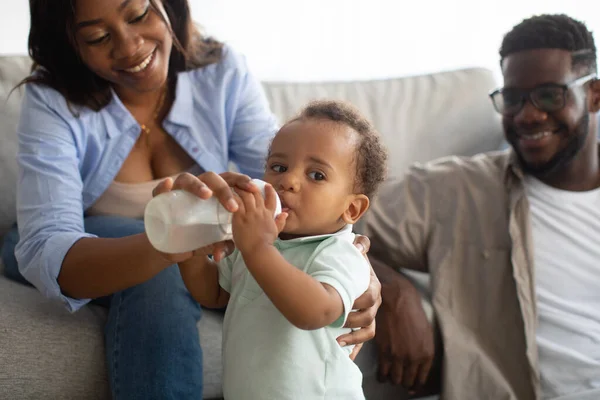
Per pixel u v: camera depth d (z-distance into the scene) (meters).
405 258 1.63
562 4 2.47
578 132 1.51
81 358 1.09
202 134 1.44
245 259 0.75
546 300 1.52
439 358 1.51
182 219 0.73
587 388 1.44
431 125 1.98
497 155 1.68
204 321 1.33
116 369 1.01
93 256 1.00
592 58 1.53
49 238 1.08
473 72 2.09
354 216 0.95
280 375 0.84
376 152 0.96
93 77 1.29
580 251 1.54
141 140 1.40
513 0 2.45
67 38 1.21
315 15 2.29
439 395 1.50
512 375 1.47
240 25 2.23
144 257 0.94
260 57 2.28
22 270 1.11
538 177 1.59
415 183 1.65
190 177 0.77
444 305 1.52
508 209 1.56
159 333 1.02
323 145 0.89
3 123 1.61
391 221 1.63
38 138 1.22
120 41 1.16
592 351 1.47
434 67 2.44
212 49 1.52
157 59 1.23
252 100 1.53
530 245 1.51
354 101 1.97
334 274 0.82
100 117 1.32
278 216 0.78
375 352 1.47
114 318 1.08
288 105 1.92
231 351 0.89
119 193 1.37
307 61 2.33
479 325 1.51
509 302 1.51
